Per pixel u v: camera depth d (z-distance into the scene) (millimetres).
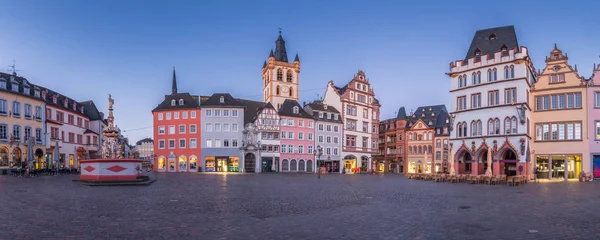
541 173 47500
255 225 11875
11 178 37062
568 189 28328
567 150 46125
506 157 49875
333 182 37312
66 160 67375
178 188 26016
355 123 89000
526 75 46469
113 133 31641
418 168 89312
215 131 77938
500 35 49969
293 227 11602
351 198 20297
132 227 11281
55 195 19797
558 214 14461
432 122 89750
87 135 76000
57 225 11398
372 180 42500
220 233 10641
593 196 21984
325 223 12312
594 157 44969
